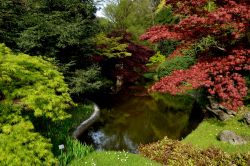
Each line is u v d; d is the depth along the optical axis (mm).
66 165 9227
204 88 14531
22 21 15766
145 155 10797
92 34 18672
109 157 10047
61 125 13320
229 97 10102
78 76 16812
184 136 13945
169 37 9742
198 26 9625
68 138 10867
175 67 24062
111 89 24109
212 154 9852
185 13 9852
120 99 21969
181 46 10664
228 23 8961
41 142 7539
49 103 8047
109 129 15172
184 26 9531
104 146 12922
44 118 12320
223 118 12242
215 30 9609
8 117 7430
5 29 15289
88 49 18031
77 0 17500
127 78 24094
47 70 8984
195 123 15391
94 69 18172
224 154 9703
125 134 14492
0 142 6797
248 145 10195
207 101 13945
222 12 8258
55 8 17391
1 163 6559
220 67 9383
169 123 16188
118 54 21016
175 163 9906
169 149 10883
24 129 7332
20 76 8016
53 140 10898
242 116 11664
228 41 10305
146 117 17406
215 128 11812
